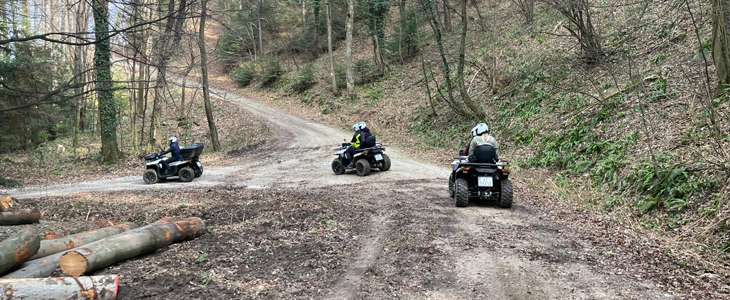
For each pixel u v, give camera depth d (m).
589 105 13.20
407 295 3.78
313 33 47.09
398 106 27.70
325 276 4.25
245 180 13.23
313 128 28.25
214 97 41.06
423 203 7.97
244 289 3.89
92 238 5.34
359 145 12.61
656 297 3.67
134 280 4.08
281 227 6.26
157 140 21.77
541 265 4.51
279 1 49.53
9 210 6.68
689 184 7.20
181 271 4.36
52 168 19.86
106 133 20.17
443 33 33.84
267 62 43.78
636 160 9.20
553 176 11.33
